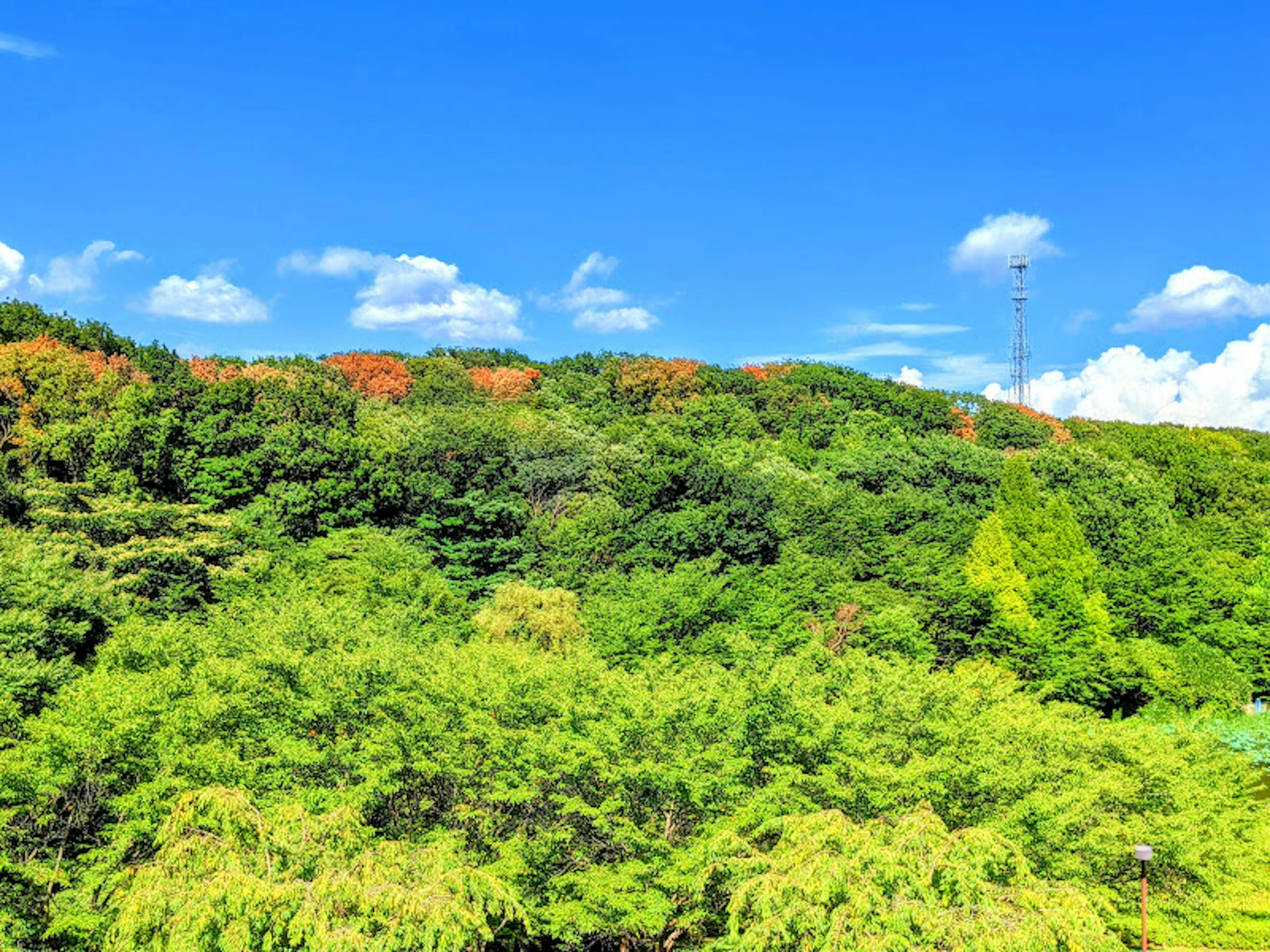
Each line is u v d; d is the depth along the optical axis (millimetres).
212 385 60000
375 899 14016
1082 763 26594
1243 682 55094
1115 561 65750
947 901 14625
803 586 51906
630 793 23562
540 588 50500
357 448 55125
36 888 21031
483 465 58906
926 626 52625
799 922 14383
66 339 70062
